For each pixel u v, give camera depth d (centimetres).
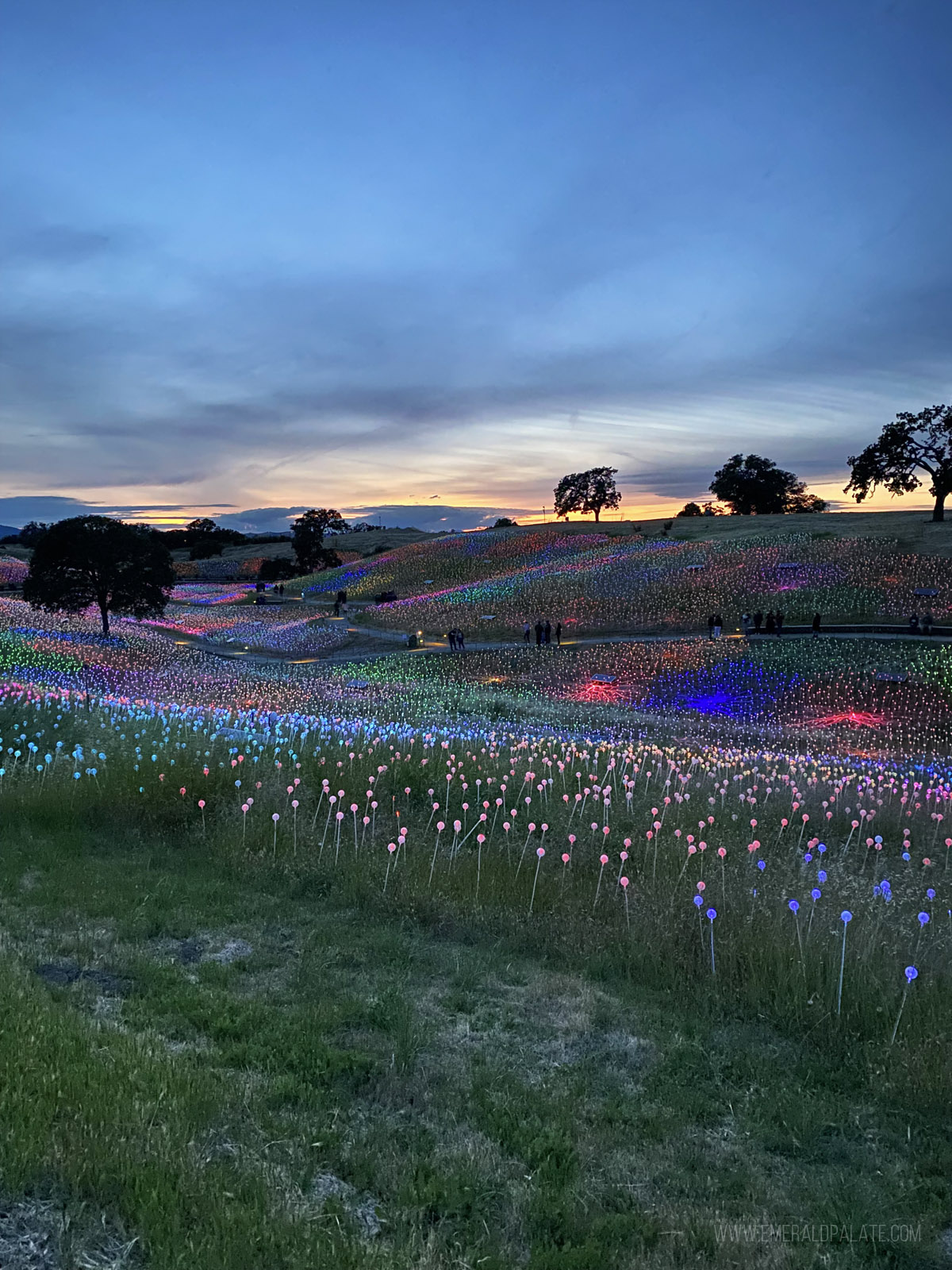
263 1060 534
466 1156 453
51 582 5100
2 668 3453
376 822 1077
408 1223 401
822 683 3859
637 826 1119
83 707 1827
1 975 574
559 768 1390
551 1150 465
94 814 1071
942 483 7988
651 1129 498
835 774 1733
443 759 1366
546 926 809
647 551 8012
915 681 3750
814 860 1073
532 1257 384
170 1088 463
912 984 678
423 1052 570
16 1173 364
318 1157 440
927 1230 423
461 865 934
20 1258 331
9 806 1071
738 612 5681
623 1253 393
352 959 716
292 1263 351
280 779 1188
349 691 3625
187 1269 338
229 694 3322
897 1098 544
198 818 1072
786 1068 580
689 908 812
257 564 12862
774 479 13350
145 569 5369
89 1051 484
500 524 14950
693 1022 632
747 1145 493
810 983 678
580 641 5231
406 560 10081
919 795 1475
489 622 6250
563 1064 571
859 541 7019
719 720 3394
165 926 750
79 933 708
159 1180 379
